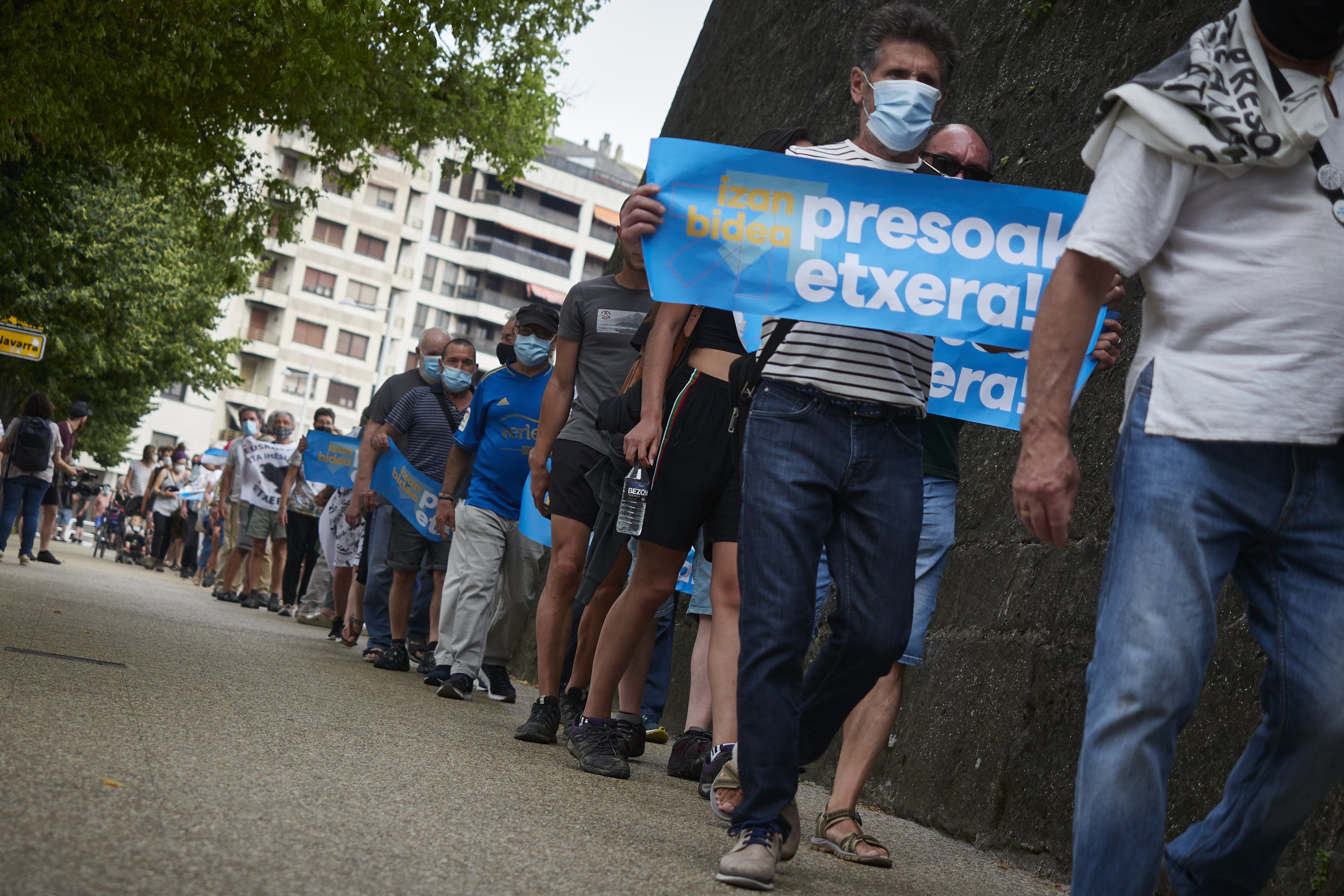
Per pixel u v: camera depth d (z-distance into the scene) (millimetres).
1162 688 2139
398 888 2234
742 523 2951
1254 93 2170
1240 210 2211
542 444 5344
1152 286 2287
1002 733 4430
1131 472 2230
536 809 3322
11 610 7004
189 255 30766
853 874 3295
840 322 3094
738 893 2703
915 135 3215
